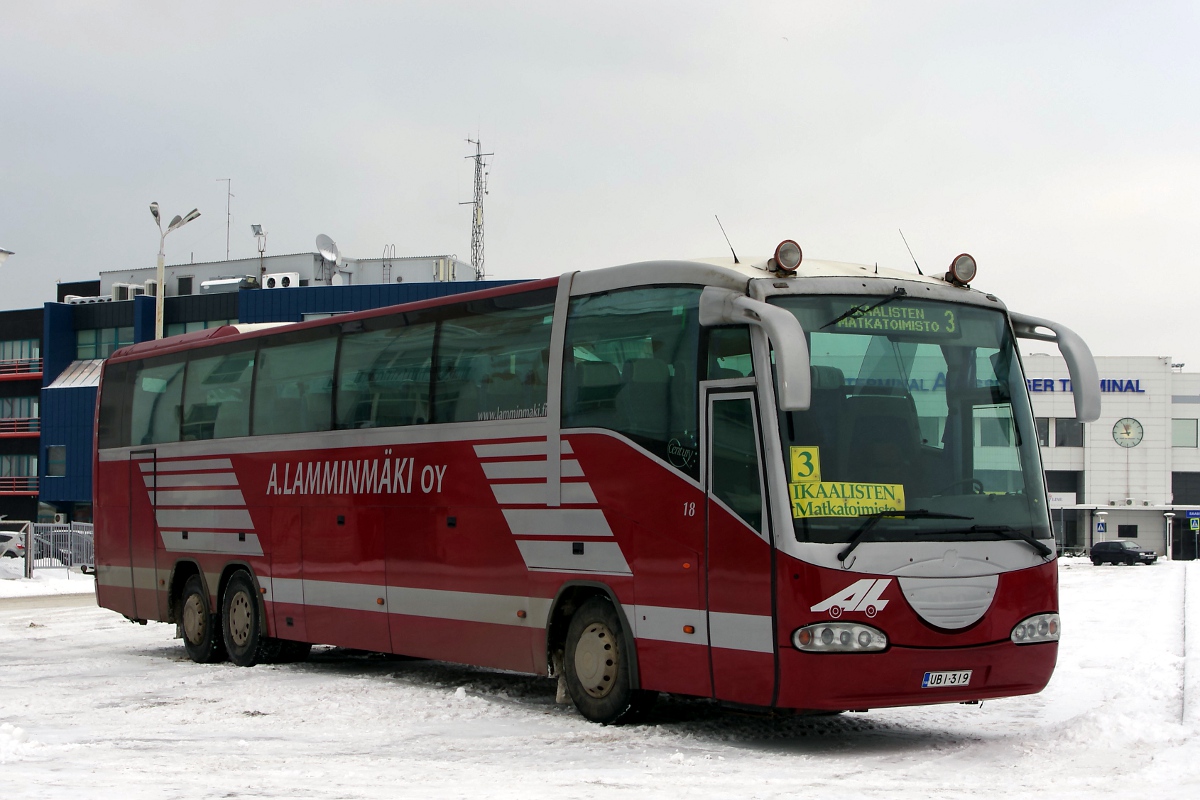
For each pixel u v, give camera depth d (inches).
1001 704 496.7
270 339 636.1
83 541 1656.0
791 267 392.8
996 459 394.6
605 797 300.0
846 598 358.9
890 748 390.3
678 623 397.4
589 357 444.1
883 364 385.1
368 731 428.1
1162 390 3075.8
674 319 411.5
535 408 465.1
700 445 394.6
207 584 669.9
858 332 384.8
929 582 368.2
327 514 581.3
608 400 433.1
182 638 692.1
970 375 398.9
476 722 444.8
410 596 525.0
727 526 382.0
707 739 406.0
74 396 2527.1
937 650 366.3
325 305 2182.6
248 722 451.5
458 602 496.4
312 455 594.2
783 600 362.3
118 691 545.0
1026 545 388.8
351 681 570.3
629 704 424.5
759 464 373.1
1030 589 386.0
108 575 754.2
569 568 443.2
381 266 2620.6
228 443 657.6
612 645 429.4
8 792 295.1
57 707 494.3
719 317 382.6
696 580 391.5
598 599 435.2
